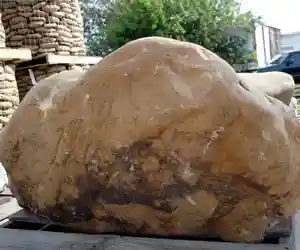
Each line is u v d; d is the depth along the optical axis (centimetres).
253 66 1125
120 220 133
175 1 959
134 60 129
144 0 913
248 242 126
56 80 154
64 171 133
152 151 120
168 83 121
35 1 440
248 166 118
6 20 446
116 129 122
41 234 137
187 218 126
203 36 975
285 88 183
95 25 1317
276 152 119
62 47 453
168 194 124
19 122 146
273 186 121
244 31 1056
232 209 125
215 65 124
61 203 136
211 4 990
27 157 142
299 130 128
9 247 130
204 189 123
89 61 463
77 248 125
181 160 119
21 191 148
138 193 125
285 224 133
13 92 361
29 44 443
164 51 128
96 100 129
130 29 935
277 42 1678
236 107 118
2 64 350
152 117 119
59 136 136
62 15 454
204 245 121
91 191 131
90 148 126
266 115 120
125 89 125
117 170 124
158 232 131
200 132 117
